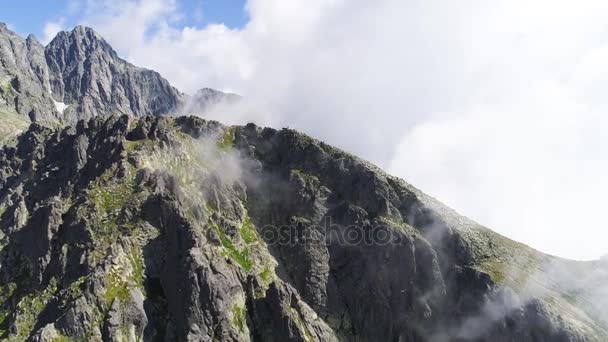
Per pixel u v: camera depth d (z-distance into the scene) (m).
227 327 141.88
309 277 177.00
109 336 130.12
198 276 144.62
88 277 139.75
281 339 147.38
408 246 181.00
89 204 163.62
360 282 179.50
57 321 130.25
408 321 176.00
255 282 157.38
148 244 155.12
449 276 183.25
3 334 136.38
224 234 173.88
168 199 163.62
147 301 143.12
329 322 173.00
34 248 163.50
